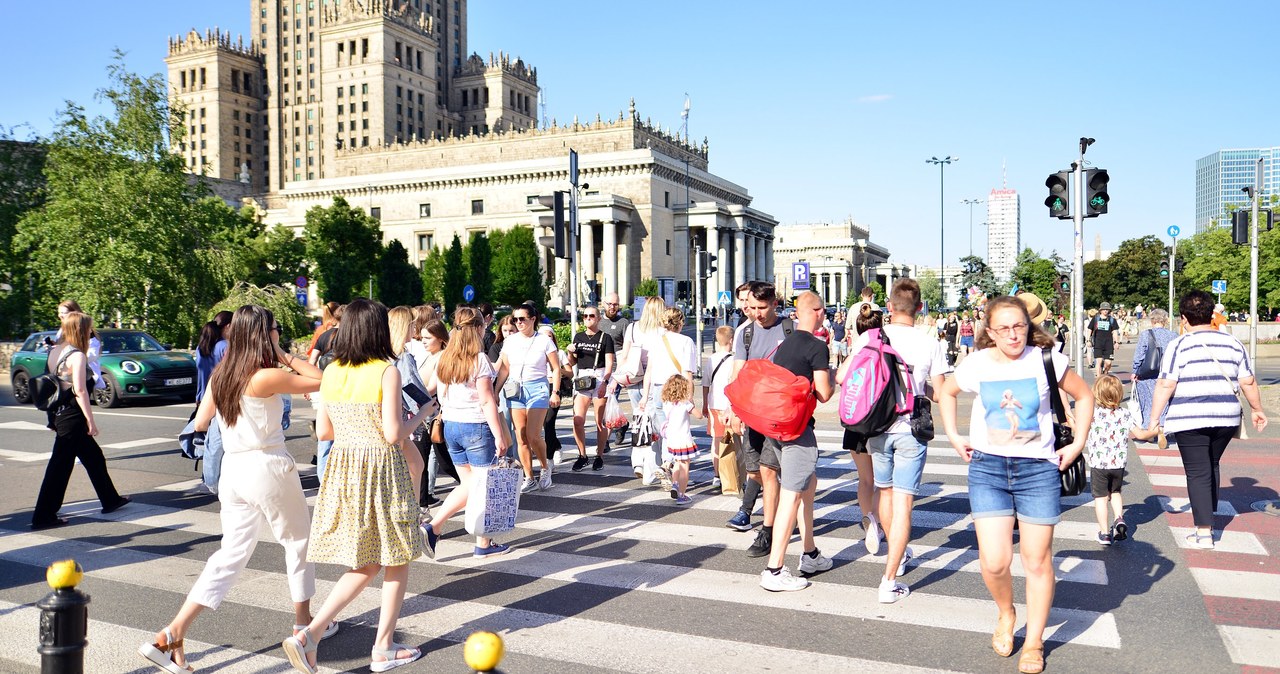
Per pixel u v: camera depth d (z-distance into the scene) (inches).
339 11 5118.1
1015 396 174.9
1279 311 2202.3
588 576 246.2
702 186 4239.7
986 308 179.3
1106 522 272.5
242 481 183.3
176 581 248.2
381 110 4923.7
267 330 187.8
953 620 207.5
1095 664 179.5
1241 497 333.7
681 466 339.9
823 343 235.0
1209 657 182.9
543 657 186.2
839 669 178.1
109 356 730.8
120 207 1282.0
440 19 5802.2
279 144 5689.0
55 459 320.5
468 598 227.8
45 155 1546.5
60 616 144.2
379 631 181.2
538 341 364.5
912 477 219.8
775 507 262.7
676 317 358.6
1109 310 841.5
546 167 3772.1
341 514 177.2
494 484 238.8
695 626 204.7
